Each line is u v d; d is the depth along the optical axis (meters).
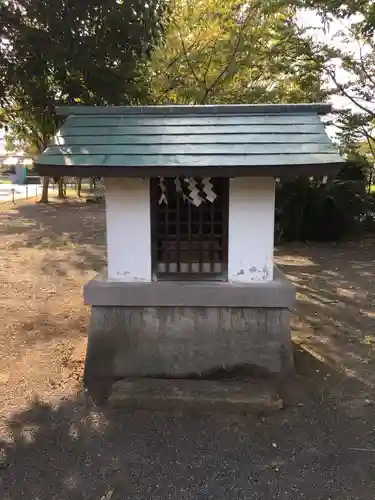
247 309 4.72
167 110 5.10
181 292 4.61
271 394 4.37
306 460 3.59
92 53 6.49
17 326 6.51
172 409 4.29
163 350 4.79
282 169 3.97
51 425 4.06
